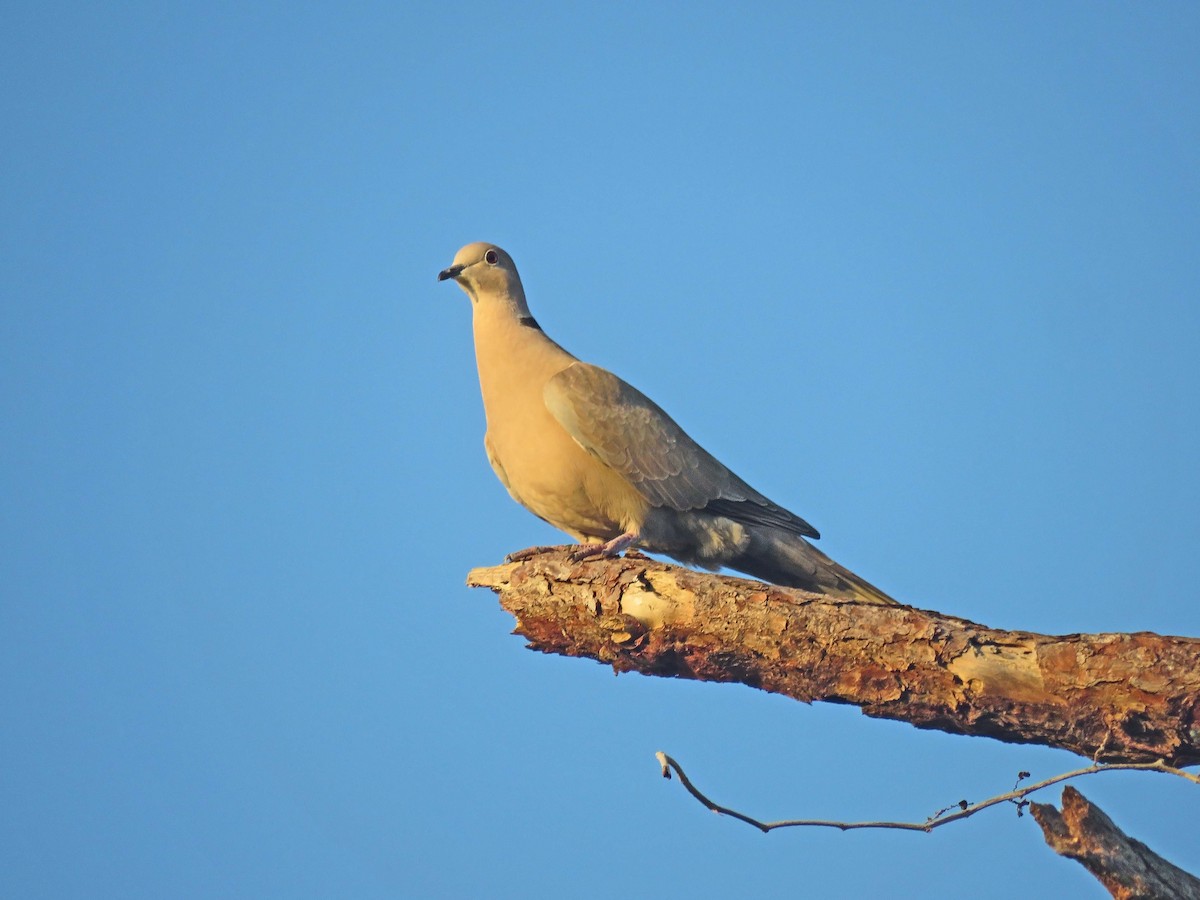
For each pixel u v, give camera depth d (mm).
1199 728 9219
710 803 9672
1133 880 8469
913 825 9641
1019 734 10031
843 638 10367
